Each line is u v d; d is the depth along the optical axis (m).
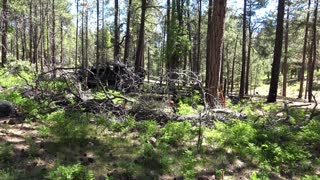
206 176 5.60
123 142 6.76
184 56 33.56
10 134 6.58
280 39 17.86
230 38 38.31
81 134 6.91
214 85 11.72
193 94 12.24
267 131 8.31
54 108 8.59
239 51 47.69
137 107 8.80
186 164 5.73
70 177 4.60
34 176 4.88
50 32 40.84
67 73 10.23
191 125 8.09
